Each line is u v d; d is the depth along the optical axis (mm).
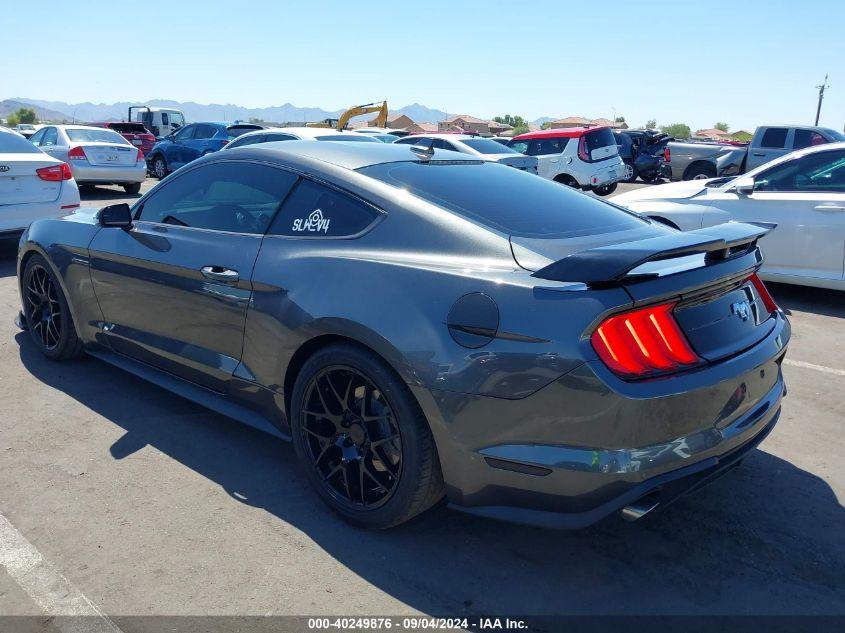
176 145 18062
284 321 2791
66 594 2316
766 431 2664
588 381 2104
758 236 2596
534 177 3396
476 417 2281
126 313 3695
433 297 2395
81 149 13383
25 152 7434
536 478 2229
